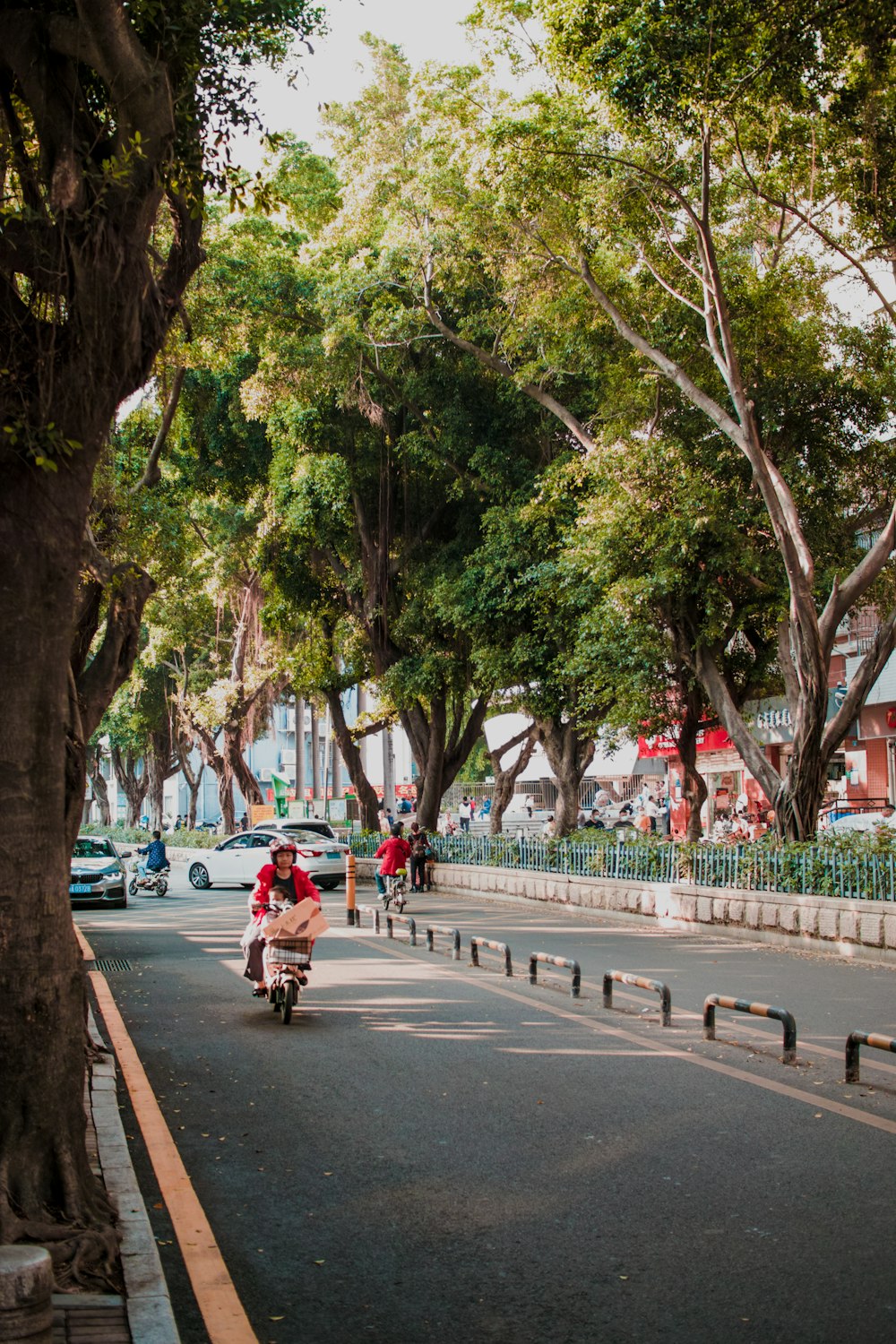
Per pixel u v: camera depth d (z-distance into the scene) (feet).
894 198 53.06
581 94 53.11
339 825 165.27
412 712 108.68
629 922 67.56
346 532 97.25
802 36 46.60
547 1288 16.11
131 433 71.46
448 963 49.32
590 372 68.59
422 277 73.97
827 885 52.90
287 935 37.50
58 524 17.12
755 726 107.14
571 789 87.04
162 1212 19.17
